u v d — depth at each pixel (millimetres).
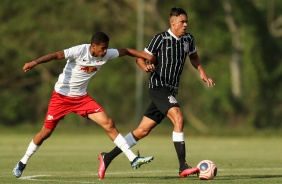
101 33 37562
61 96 38469
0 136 122000
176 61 39969
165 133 138625
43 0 166375
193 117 168250
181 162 38719
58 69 168875
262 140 117375
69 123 165000
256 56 168375
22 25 165750
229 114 166375
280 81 170250
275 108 167250
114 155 39812
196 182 37531
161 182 37562
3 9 168000
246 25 168875
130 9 170375
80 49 37656
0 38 168000
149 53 39781
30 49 167875
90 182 37562
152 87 40031
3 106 170875
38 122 172625
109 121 38438
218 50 171250
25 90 173250
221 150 80438
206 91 167875
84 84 38500
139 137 41125
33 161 58031
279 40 174375
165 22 170000
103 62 38375
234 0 168875
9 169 48344
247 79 166375
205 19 170500
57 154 68875
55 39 164500
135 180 38969
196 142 106500
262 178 40656
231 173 45562
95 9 167500
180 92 170250
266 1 175875
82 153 70938
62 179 39844
